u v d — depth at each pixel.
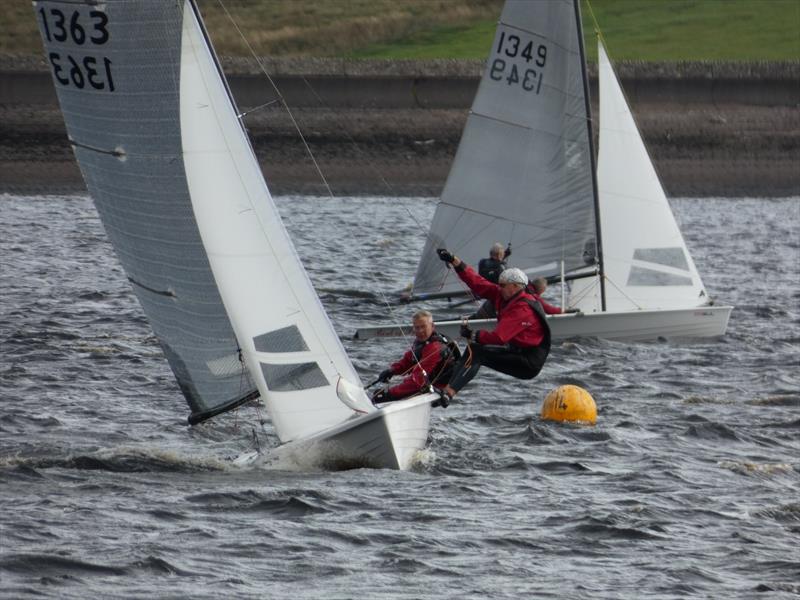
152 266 54.41
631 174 91.00
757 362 83.25
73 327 88.38
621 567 42.72
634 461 57.25
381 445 52.31
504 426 63.19
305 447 52.53
